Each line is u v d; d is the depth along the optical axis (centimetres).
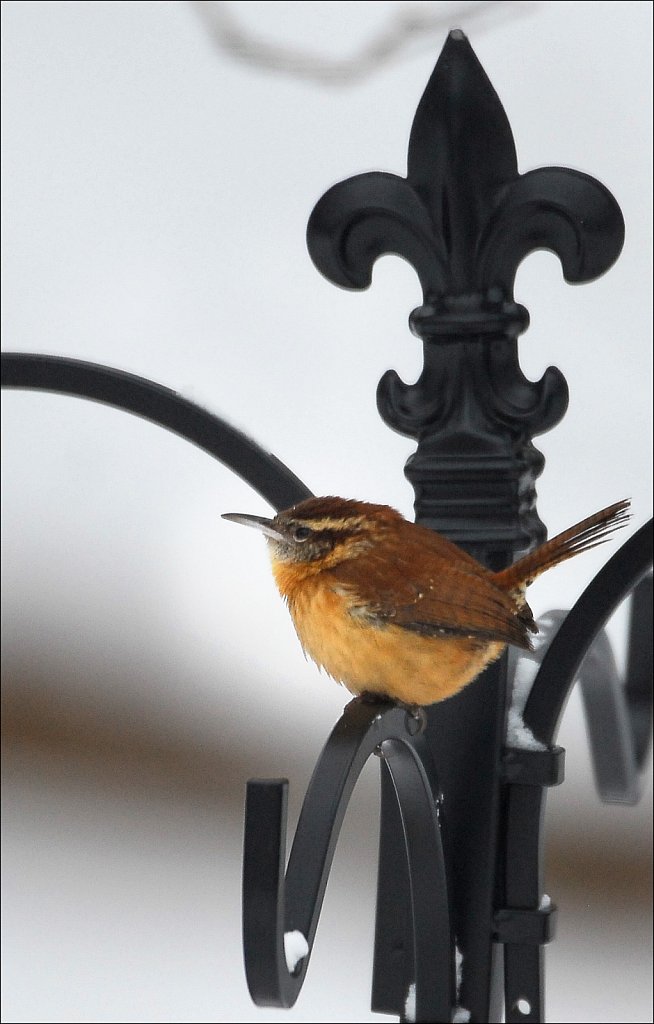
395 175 402
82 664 550
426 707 409
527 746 399
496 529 403
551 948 436
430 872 398
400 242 402
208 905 436
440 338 402
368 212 402
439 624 403
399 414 403
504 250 401
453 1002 398
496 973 400
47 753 517
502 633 402
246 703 538
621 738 409
